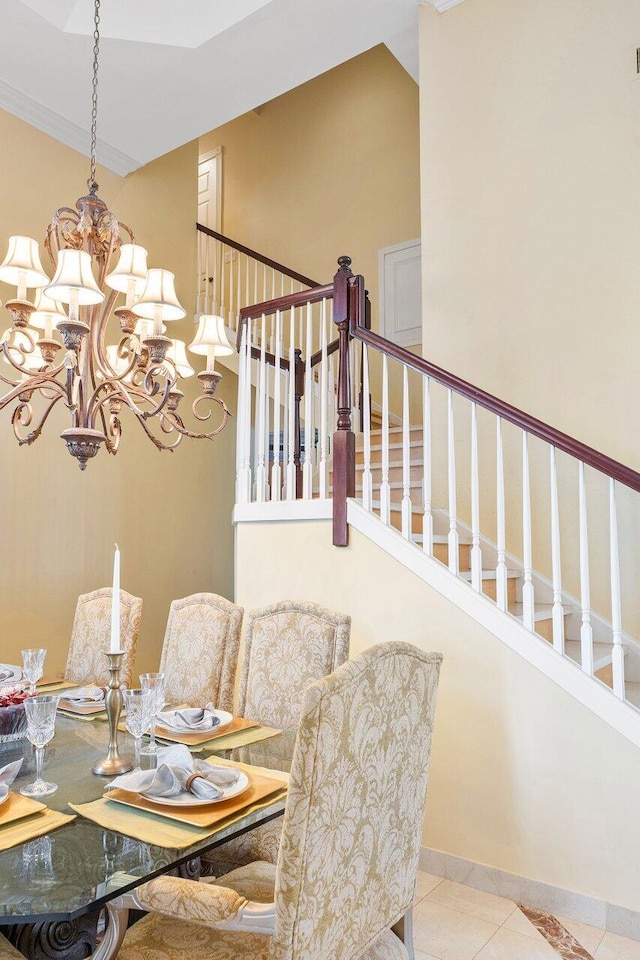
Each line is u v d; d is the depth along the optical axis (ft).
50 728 5.13
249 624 8.17
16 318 7.57
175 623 9.08
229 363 18.21
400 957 4.73
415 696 4.68
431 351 12.52
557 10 11.77
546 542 11.05
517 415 8.38
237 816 4.73
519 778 8.04
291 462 10.62
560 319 11.29
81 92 13.56
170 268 17.66
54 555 14.21
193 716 6.70
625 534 10.35
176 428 8.72
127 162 16.10
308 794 3.67
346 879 4.10
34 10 11.30
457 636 8.66
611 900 7.34
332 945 4.02
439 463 12.21
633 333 10.60
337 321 10.04
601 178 11.10
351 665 3.99
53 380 7.68
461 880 8.32
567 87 11.57
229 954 4.36
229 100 13.98
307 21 12.16
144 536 16.35
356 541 9.67
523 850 7.95
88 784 5.33
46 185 14.55
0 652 13.07
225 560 18.71
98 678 9.64
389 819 4.51
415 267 19.26
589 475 10.73
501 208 12.05
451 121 12.72
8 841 4.29
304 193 21.88
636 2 11.02
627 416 10.54
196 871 6.41
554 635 8.00
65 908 3.57
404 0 12.39
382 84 20.70
